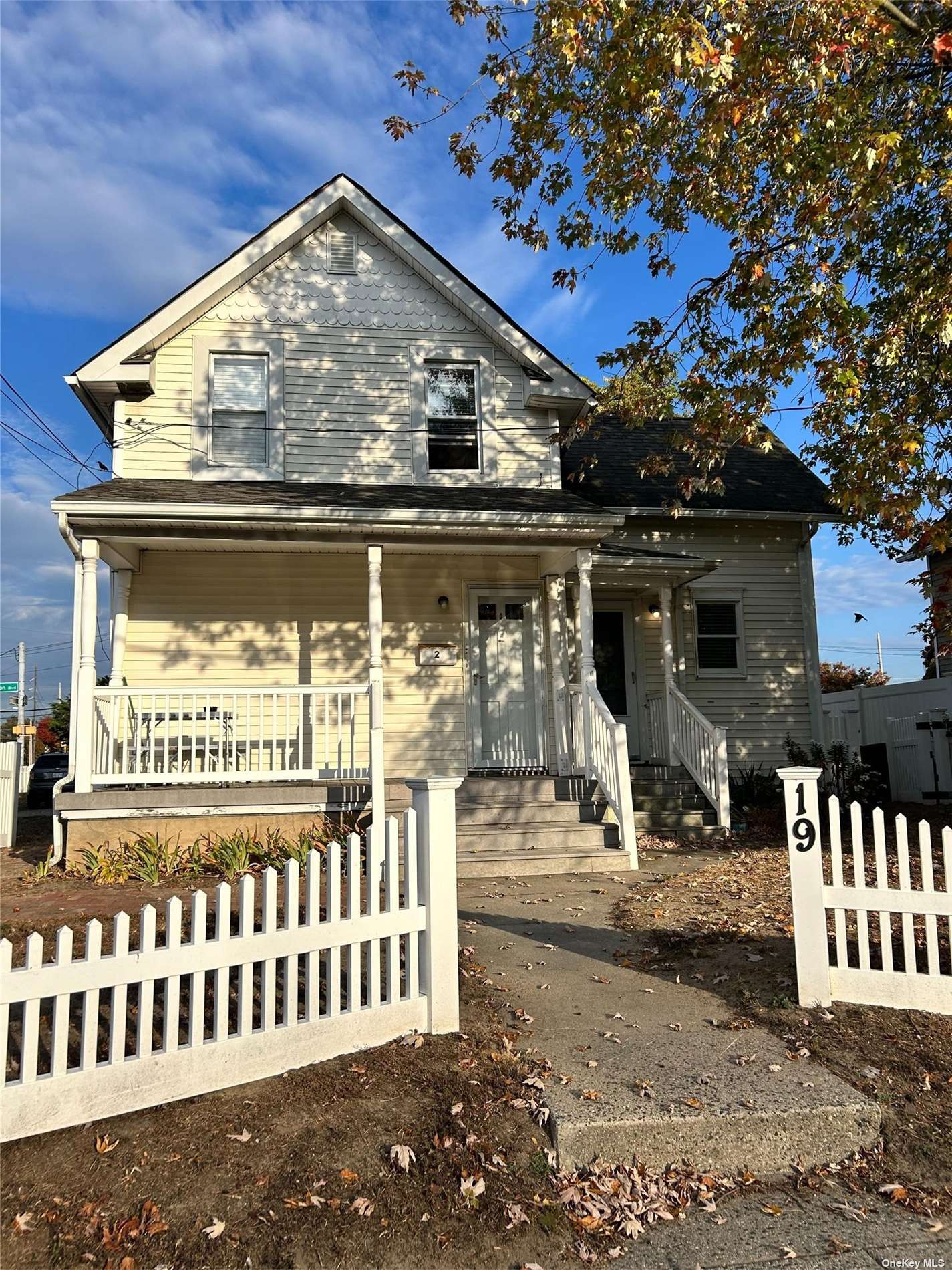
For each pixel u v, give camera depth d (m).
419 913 4.66
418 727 12.26
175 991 3.75
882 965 5.05
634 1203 3.46
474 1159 3.56
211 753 11.50
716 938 6.51
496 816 10.38
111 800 9.23
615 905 7.90
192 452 11.85
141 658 11.60
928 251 9.62
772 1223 3.40
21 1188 3.16
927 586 10.84
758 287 9.19
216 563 11.93
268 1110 3.72
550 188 10.05
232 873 8.39
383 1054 4.29
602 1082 4.12
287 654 11.99
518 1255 3.15
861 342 9.14
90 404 12.20
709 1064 4.34
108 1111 3.52
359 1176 3.41
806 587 15.12
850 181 8.51
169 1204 3.17
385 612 12.38
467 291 12.55
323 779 10.54
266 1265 2.98
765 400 9.12
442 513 10.27
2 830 11.98
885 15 8.45
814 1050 4.47
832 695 18.16
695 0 7.69
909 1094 4.11
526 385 12.90
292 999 4.10
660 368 10.30
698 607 14.83
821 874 5.05
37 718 58.22
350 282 12.59
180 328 11.98
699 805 12.12
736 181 9.19
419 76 9.12
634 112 8.30
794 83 8.02
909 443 8.54
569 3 7.57
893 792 15.30
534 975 5.84
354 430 12.38
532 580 12.86
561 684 12.07
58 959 3.46
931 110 9.05
